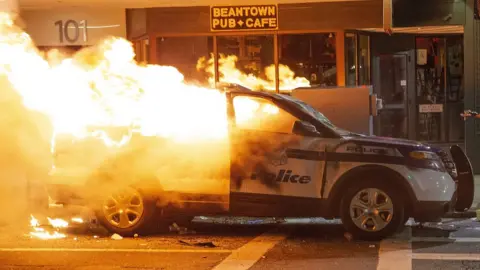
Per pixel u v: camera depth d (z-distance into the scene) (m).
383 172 11.02
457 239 11.04
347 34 18.27
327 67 18.17
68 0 17.75
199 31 18.31
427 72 20.47
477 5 17.58
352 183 11.07
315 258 9.87
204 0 17.84
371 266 9.34
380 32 19.52
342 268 9.26
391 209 10.98
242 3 17.97
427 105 20.53
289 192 11.11
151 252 10.31
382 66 20.05
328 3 17.89
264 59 18.36
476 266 9.27
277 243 10.94
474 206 13.54
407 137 20.41
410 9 17.91
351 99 15.51
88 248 10.61
